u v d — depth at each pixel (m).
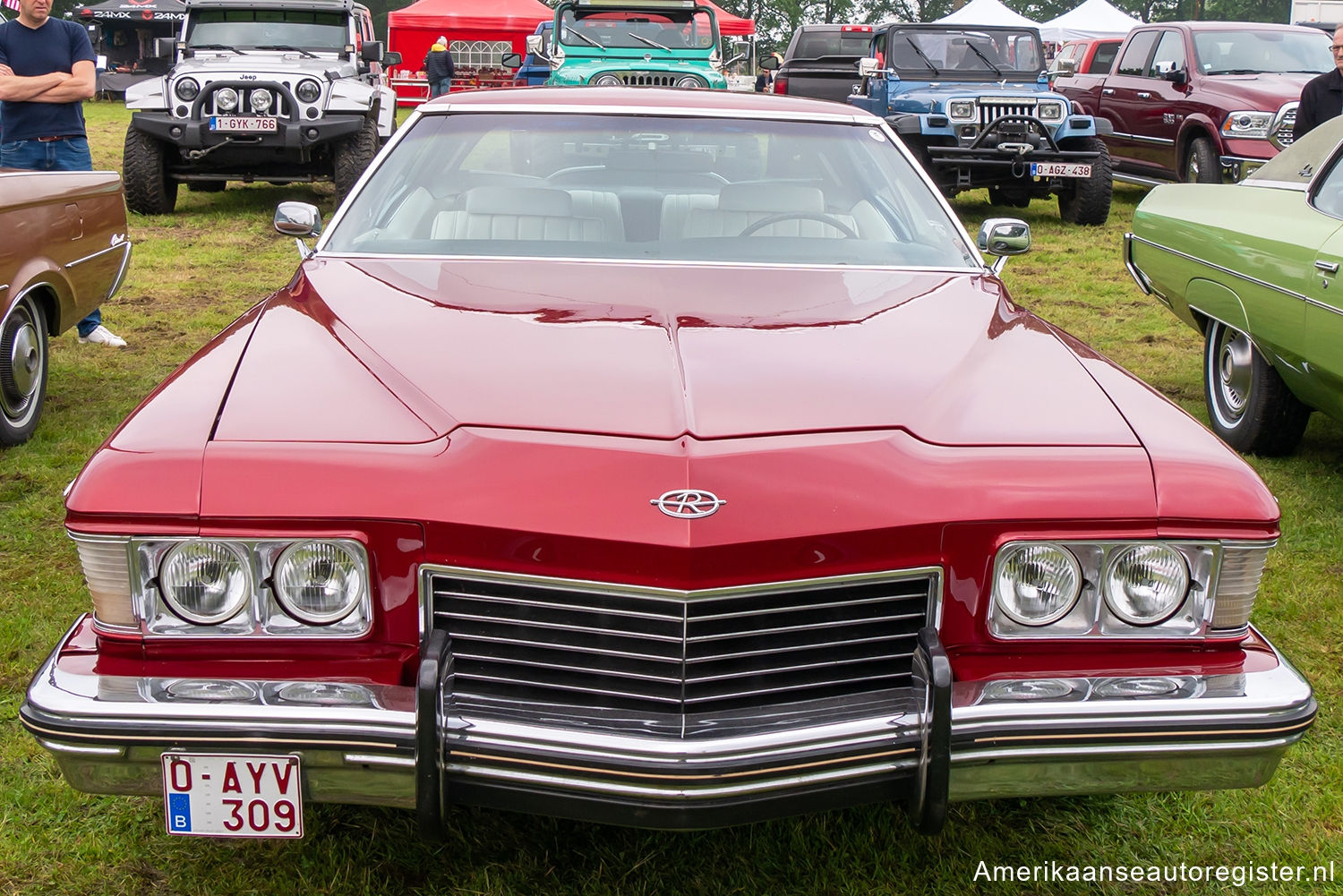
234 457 1.85
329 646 1.87
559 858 2.22
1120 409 2.10
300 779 1.77
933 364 2.20
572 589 1.79
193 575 1.83
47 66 6.18
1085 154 10.48
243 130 9.58
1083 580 1.90
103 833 2.25
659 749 1.73
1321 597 3.41
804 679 1.86
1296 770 2.55
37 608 3.16
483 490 1.81
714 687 1.81
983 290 2.78
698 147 3.22
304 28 10.89
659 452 1.84
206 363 2.17
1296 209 4.10
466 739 1.76
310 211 3.14
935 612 1.88
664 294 2.54
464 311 2.38
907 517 1.83
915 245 3.03
